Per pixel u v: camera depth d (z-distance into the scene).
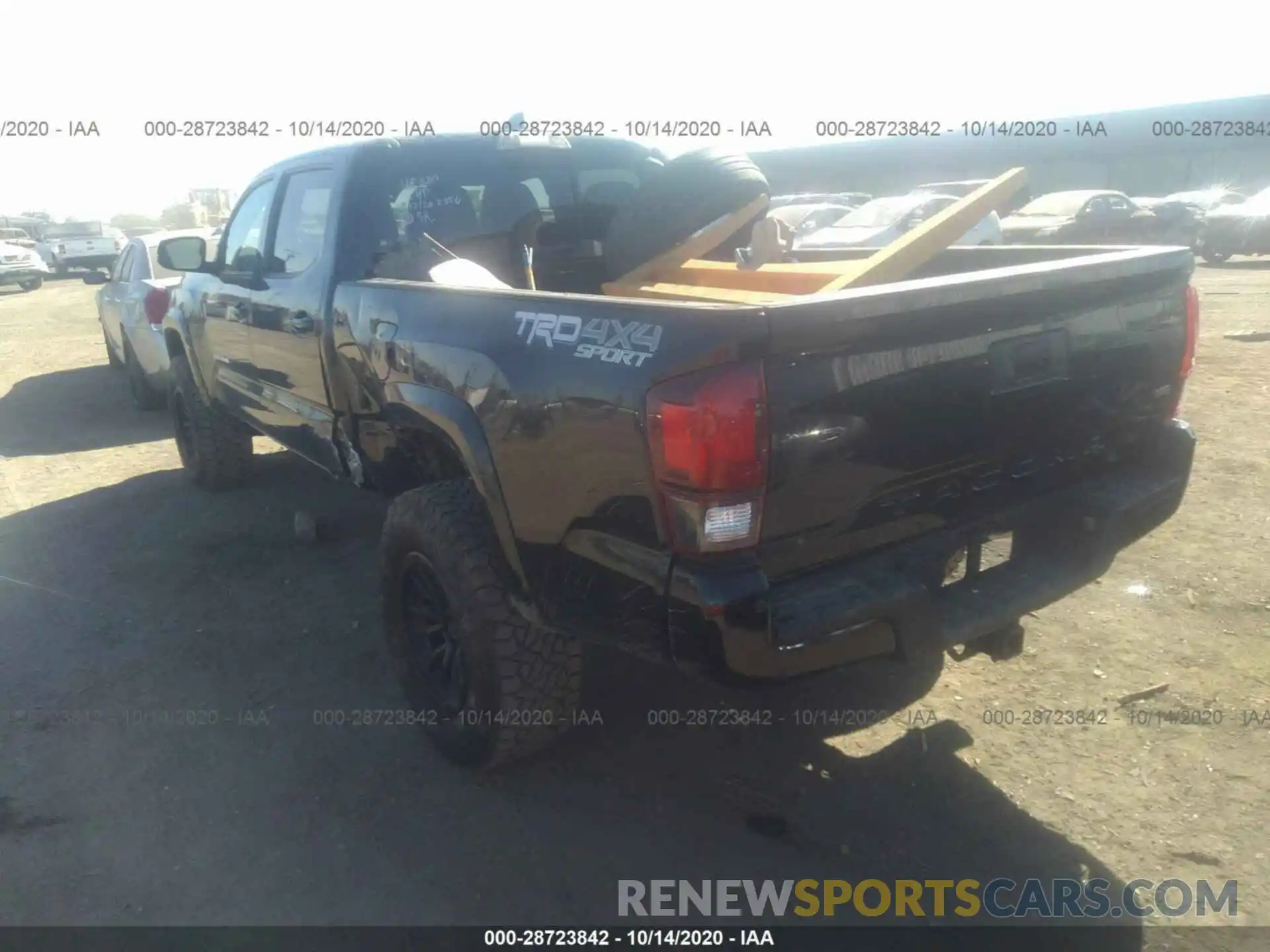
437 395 3.29
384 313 3.65
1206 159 29.17
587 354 2.66
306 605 4.88
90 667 4.33
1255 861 2.95
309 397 4.46
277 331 4.60
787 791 3.38
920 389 2.64
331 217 4.20
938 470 2.76
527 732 3.31
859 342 2.50
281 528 5.91
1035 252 3.76
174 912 2.90
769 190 4.47
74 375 11.60
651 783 3.45
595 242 4.82
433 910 2.89
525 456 2.89
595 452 2.64
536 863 3.07
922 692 3.87
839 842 3.12
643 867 3.05
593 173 4.86
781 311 2.33
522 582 3.05
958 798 3.28
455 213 4.44
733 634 2.42
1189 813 3.15
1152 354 3.29
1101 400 3.14
